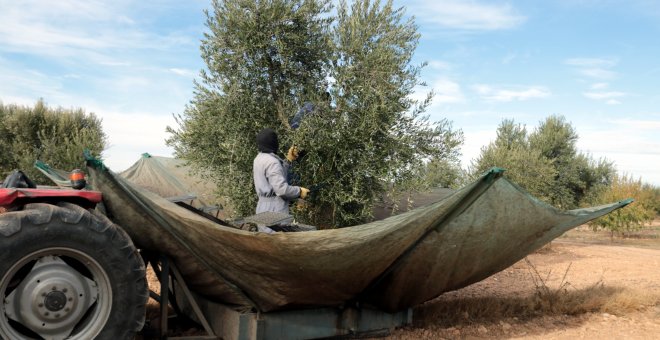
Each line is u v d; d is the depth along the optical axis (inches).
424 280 193.6
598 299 263.1
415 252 180.4
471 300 253.9
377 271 180.1
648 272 395.5
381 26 267.3
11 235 132.6
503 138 1029.8
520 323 231.8
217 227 153.5
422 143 273.4
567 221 198.2
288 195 208.2
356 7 268.8
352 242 160.1
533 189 703.1
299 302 181.0
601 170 1019.9
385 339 198.8
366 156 258.8
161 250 169.0
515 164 719.1
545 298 261.7
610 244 690.8
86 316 146.6
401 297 199.3
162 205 162.1
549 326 228.8
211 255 166.9
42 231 136.3
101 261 143.7
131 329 147.0
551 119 1059.3
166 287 170.9
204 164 287.4
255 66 263.1
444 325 222.5
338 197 257.4
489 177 164.7
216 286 177.3
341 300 190.2
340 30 265.3
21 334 140.8
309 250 158.9
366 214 268.1
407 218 164.2
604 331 223.0
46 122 637.3
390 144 260.7
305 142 255.8
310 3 266.8
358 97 257.6
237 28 261.1
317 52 270.2
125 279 146.6
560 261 446.9
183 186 337.7
